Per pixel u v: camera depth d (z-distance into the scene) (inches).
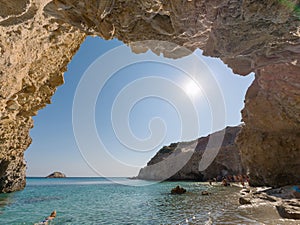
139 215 409.7
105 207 537.0
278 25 157.0
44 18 208.5
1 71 272.7
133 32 183.2
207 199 573.3
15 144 605.0
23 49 267.7
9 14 146.7
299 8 131.9
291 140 604.4
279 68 421.7
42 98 446.0
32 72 363.6
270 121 608.7
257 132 684.1
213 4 147.9
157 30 177.9
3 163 657.6
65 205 586.9
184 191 796.0
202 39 198.5
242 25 165.0
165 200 613.6
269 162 658.2
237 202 476.4
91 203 617.3
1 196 725.3
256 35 175.5
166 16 167.2
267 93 550.9
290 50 198.7
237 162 1430.9
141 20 171.3
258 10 140.0
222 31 181.8
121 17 169.0
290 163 612.1
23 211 495.2
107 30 188.2
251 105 632.4
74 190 1141.7
